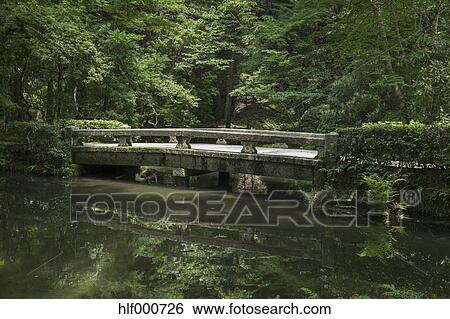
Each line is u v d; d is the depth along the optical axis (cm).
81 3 1501
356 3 1052
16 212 795
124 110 1608
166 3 1711
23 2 1212
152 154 1085
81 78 1456
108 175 1230
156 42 1827
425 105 909
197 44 1911
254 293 443
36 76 1489
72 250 582
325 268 520
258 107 2223
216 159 970
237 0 1878
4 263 528
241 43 1995
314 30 1559
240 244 620
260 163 899
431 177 695
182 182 1062
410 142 708
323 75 1459
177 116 1859
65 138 1227
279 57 1517
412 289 455
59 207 840
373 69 1092
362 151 757
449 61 891
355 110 1120
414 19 1005
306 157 845
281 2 1900
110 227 703
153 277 488
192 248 600
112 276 489
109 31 1545
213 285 465
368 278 488
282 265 532
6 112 1337
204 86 2061
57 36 1255
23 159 1238
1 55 1301
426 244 600
